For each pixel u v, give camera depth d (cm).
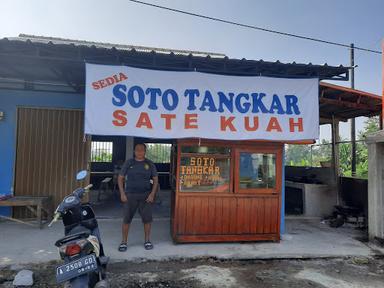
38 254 489
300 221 764
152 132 526
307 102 577
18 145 711
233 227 563
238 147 568
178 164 549
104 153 1259
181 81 541
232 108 553
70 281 317
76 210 365
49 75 668
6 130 707
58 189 719
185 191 550
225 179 565
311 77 585
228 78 555
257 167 577
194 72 545
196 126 539
